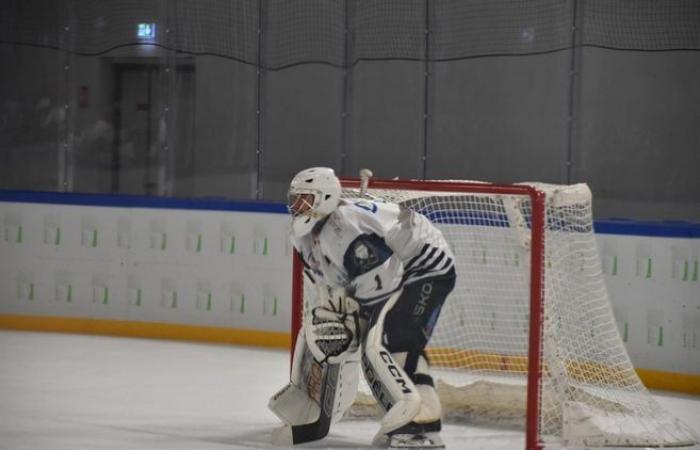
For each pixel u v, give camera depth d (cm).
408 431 1304
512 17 2272
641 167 2195
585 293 1485
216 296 2217
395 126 2366
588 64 2219
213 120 2425
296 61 2395
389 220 1297
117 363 1964
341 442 1370
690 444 1361
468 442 1370
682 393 1819
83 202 2295
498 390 1490
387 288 1300
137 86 2452
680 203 2169
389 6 2345
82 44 2462
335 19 2373
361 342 1354
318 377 1383
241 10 2397
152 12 2431
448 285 1348
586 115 2230
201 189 2444
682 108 2158
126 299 2280
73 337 2255
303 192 1269
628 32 2188
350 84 2380
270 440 1379
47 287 2323
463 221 1711
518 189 1293
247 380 1825
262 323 2183
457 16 2311
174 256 2245
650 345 1856
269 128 2412
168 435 1406
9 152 2509
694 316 1812
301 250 1322
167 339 2255
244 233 2191
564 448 1318
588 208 1479
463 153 2334
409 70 2348
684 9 2144
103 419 1502
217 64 2416
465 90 2320
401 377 1298
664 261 1839
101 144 2472
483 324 1712
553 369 1408
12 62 2491
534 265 1270
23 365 1923
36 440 1368
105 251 2289
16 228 2331
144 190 2462
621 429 1350
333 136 2394
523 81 2275
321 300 1391
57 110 2481
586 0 2212
